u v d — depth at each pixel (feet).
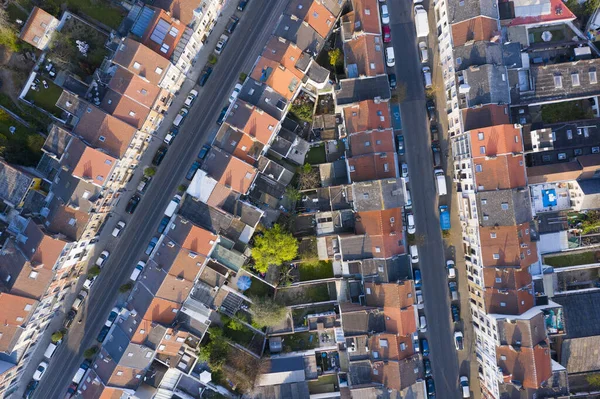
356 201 185.78
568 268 201.26
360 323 188.44
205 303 198.08
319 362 208.44
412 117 206.39
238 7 205.77
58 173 188.44
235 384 199.82
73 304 209.97
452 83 193.36
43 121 204.85
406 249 192.34
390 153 187.93
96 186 184.96
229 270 201.67
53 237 182.50
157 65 181.06
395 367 184.14
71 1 203.10
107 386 185.98
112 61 178.81
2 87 204.33
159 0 184.03
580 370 194.08
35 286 184.34
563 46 202.39
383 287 185.57
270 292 208.03
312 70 188.34
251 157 188.75
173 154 209.67
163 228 207.31
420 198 207.21
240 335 208.13
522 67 194.70
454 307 205.16
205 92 208.23
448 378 206.80
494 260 183.42
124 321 191.52
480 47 181.88
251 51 206.39
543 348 176.04
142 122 187.93
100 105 188.55
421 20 199.82
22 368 202.90
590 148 197.67
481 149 181.47
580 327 192.95
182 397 203.31
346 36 189.88
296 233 203.82
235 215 190.90
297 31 181.98
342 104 188.55
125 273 211.00
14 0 199.00
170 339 191.72
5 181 193.36
